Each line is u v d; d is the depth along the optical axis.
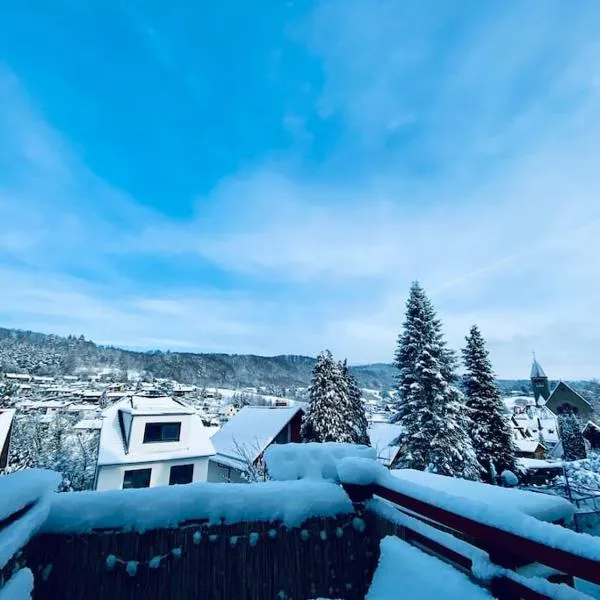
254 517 1.81
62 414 34.28
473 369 17.58
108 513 1.59
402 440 14.92
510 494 2.73
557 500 2.65
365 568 1.92
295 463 2.29
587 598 0.92
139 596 1.53
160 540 1.63
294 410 20.27
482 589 1.33
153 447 14.01
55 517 1.53
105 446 13.77
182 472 14.12
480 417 16.72
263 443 17.69
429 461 13.78
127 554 1.57
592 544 0.88
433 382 14.67
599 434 27.84
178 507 1.68
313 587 1.80
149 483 13.48
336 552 1.90
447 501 1.40
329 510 1.94
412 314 16.55
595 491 8.53
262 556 1.76
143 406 15.31
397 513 1.86
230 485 1.91
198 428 15.66
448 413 14.25
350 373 23.11
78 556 1.51
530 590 1.08
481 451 16.05
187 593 1.59
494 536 1.18
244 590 1.68
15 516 1.22
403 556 1.77
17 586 1.16
